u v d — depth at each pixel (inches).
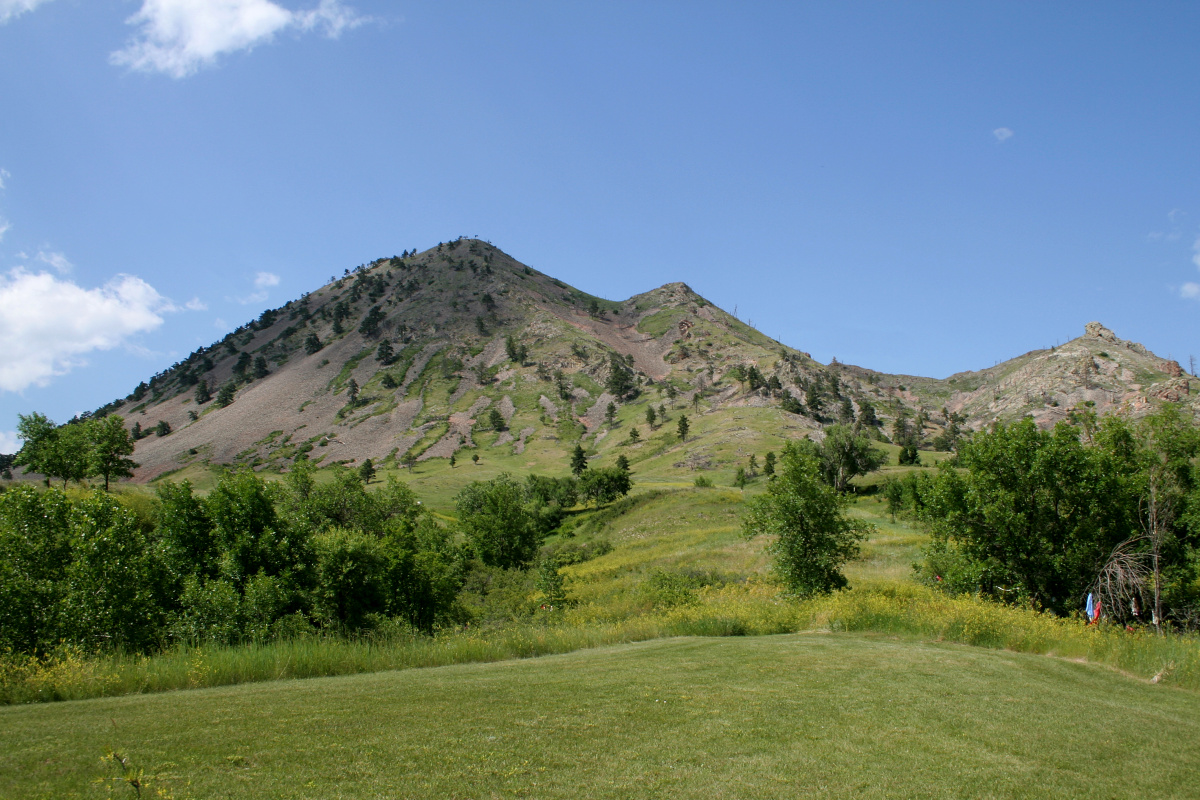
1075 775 231.0
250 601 713.6
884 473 3922.2
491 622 1059.3
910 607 655.8
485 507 2194.9
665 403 7819.9
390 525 1503.4
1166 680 416.8
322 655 473.7
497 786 201.3
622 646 572.1
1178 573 683.4
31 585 565.0
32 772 205.5
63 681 370.9
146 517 1096.8
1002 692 350.6
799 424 6264.8
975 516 796.0
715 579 1254.9
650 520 2588.6
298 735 253.0
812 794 203.2
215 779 201.9
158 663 429.1
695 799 195.6
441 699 322.0
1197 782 229.1
